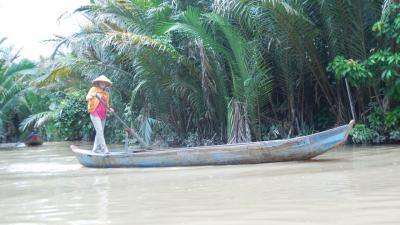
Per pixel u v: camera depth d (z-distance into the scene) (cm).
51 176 755
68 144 2078
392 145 1002
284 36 1055
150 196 488
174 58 1182
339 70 1004
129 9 1255
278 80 1180
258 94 1116
